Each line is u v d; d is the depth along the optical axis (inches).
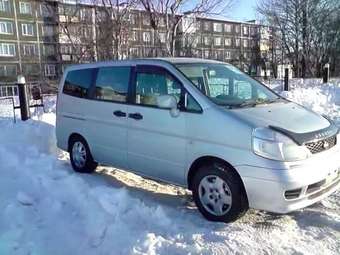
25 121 381.7
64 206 183.0
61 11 963.3
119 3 743.7
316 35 1670.8
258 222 166.9
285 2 1672.0
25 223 165.9
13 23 2289.6
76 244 149.8
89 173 244.1
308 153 155.8
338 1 1669.5
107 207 174.2
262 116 165.8
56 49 2137.1
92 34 792.9
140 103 200.2
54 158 267.3
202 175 170.9
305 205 157.4
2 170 237.3
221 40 2871.6
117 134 211.9
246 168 156.1
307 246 145.3
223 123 163.9
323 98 574.9
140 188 215.9
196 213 178.1
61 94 258.1
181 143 178.4
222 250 141.6
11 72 2300.7
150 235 149.5
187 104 177.8
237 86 198.2
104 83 225.1
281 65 1990.7
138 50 805.2
